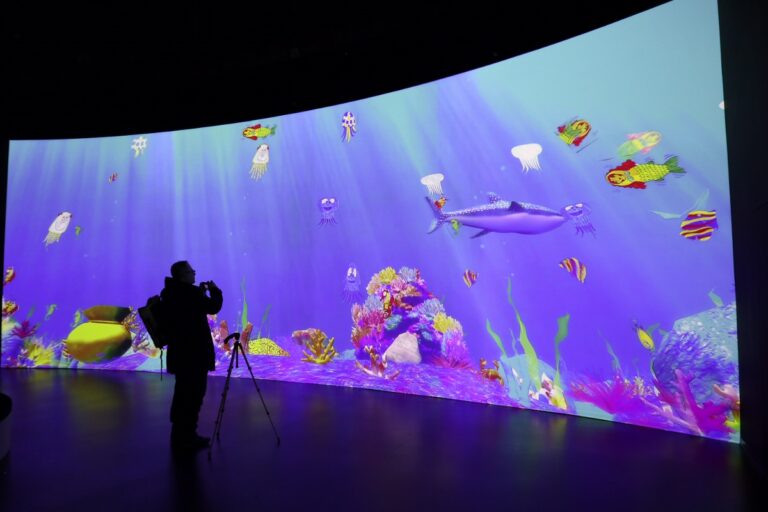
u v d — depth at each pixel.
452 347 6.10
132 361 8.62
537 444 4.12
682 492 3.10
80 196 9.02
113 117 9.14
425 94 6.35
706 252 4.18
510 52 6.55
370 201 6.90
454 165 6.05
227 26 6.71
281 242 7.72
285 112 8.50
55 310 8.98
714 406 4.15
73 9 6.31
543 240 5.27
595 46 4.88
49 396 6.34
